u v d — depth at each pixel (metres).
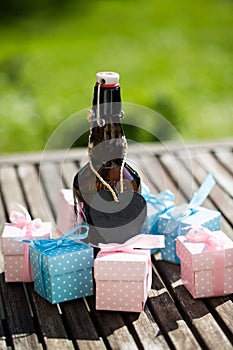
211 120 5.83
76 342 1.87
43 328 1.93
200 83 6.69
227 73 6.99
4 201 2.74
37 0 9.41
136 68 7.07
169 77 6.84
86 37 8.08
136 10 9.00
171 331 1.90
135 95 6.13
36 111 5.62
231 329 1.90
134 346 1.84
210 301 2.05
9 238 2.13
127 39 8.02
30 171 2.99
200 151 3.17
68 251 2.02
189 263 2.04
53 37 8.09
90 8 9.13
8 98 5.88
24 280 2.16
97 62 7.19
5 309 2.04
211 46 7.80
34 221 2.22
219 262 2.03
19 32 8.29
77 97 6.10
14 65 6.90
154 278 2.18
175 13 8.93
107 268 1.96
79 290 2.06
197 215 2.30
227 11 9.02
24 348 1.85
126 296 1.98
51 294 2.02
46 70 6.84
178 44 7.87
